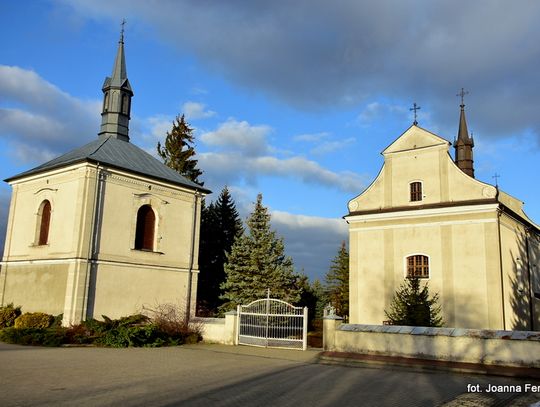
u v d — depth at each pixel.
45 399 8.97
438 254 24.61
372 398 9.93
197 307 33.19
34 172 25.16
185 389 10.38
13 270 25.52
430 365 14.04
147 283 25.14
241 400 9.44
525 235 28.62
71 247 22.47
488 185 23.92
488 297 22.95
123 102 29.19
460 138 36.22
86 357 15.38
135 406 8.62
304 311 19.31
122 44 30.03
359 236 27.19
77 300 21.81
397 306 22.20
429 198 25.53
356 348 16.25
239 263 30.52
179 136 42.56
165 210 26.62
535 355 13.08
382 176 27.23
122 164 24.91
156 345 19.83
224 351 18.50
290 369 14.04
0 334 19.88
